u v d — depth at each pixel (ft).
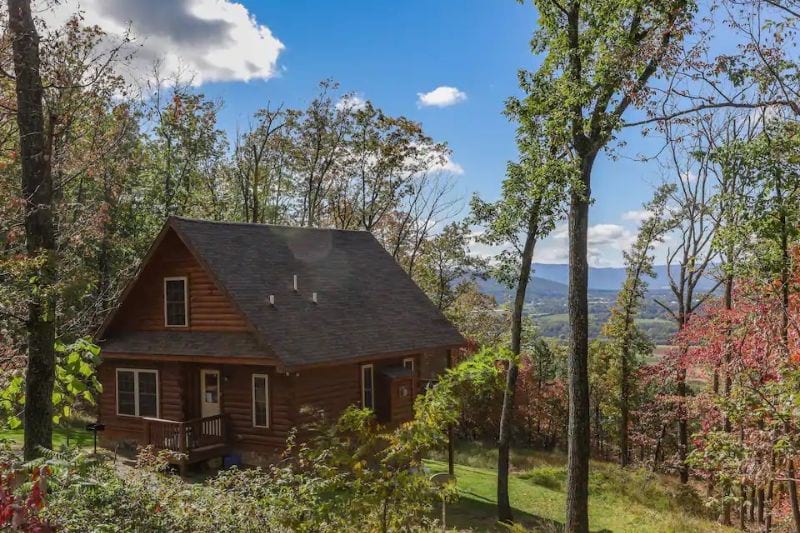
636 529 63.16
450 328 79.82
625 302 116.26
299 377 61.41
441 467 81.61
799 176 42.09
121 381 72.23
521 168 53.72
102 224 78.89
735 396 38.52
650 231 111.14
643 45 42.09
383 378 70.79
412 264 143.43
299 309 65.72
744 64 39.60
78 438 75.82
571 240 49.93
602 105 45.88
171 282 69.00
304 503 24.38
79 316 63.26
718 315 67.46
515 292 60.13
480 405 119.85
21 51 35.17
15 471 14.42
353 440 35.88
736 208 44.57
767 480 38.24
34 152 35.68
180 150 127.13
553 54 50.29
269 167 144.36
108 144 65.98
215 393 67.15
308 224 138.82
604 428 139.64
